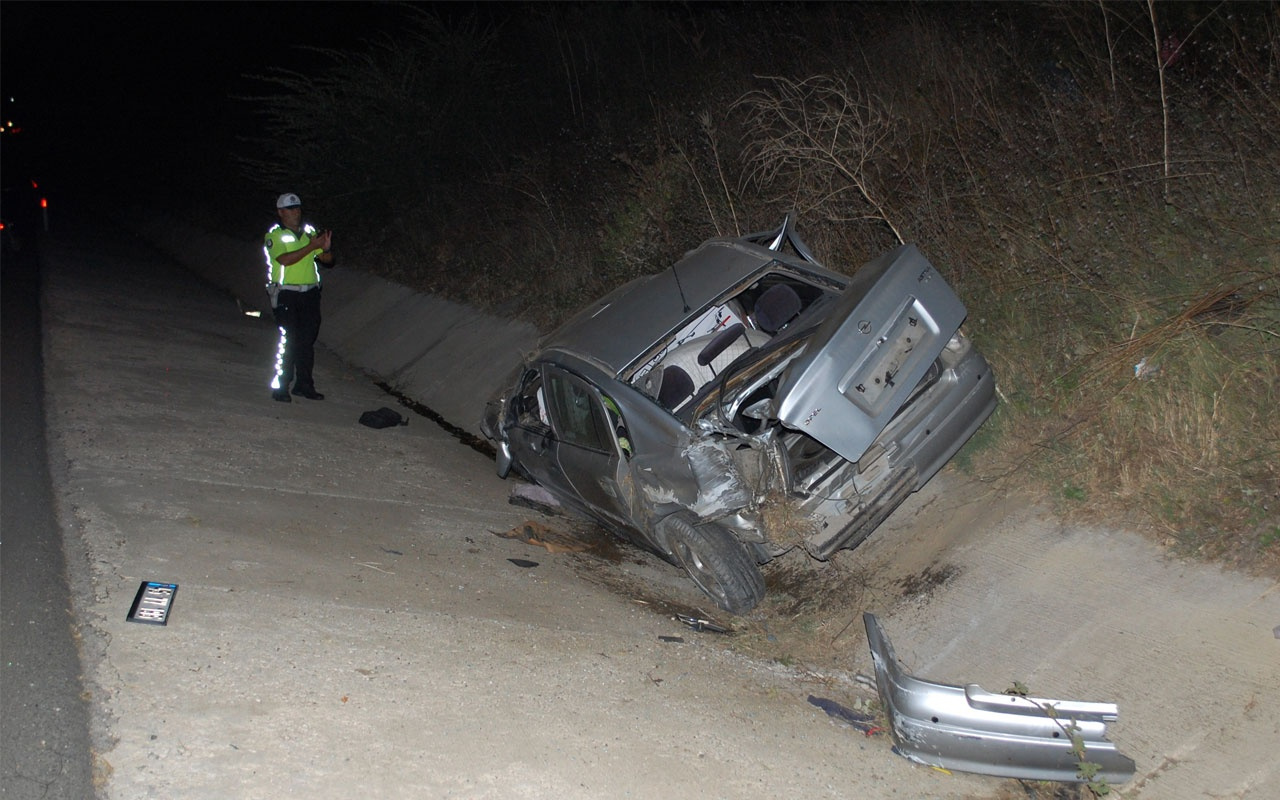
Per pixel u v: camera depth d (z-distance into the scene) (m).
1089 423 6.13
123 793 3.85
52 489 7.06
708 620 6.12
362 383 12.91
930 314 5.51
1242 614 4.71
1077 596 5.25
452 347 12.95
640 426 5.90
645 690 5.07
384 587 6.04
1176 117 7.39
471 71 17.09
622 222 11.50
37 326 13.00
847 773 4.42
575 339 6.78
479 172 16.05
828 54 11.28
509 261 13.82
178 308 16.33
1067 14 8.88
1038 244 7.16
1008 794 4.29
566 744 4.46
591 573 6.83
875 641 4.75
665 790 4.19
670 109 12.38
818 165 8.64
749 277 6.57
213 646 4.99
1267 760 4.07
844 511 5.59
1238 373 5.73
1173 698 4.50
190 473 7.74
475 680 4.96
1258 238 6.30
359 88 17.98
